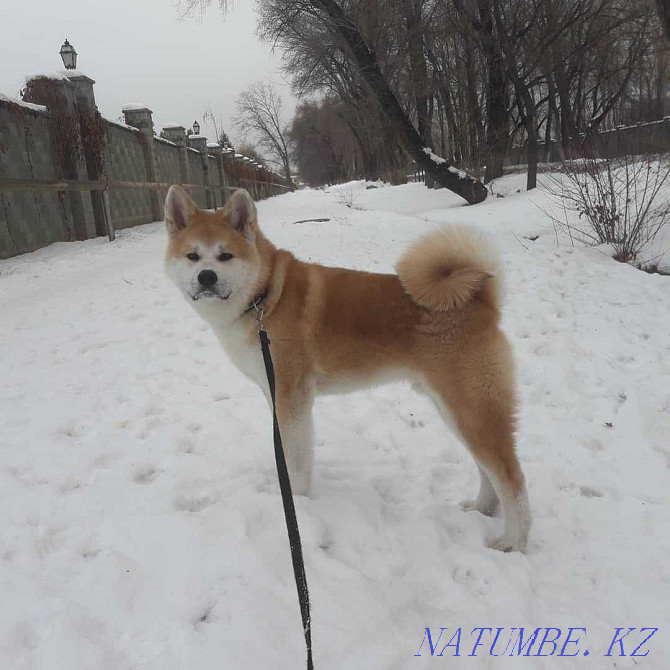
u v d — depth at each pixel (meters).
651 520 2.71
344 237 11.30
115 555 2.24
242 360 2.83
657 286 6.25
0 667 1.74
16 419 3.58
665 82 29.00
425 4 18.52
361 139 41.31
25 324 5.78
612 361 4.51
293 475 2.76
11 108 9.01
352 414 3.90
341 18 14.57
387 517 2.75
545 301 5.99
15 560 2.24
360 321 2.62
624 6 17.55
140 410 3.76
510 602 2.20
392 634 1.98
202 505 2.76
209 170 23.95
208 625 1.92
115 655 1.81
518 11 16.11
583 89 25.14
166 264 2.82
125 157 14.18
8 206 8.95
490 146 18.92
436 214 14.81
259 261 2.70
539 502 2.91
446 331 2.50
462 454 3.44
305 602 1.79
